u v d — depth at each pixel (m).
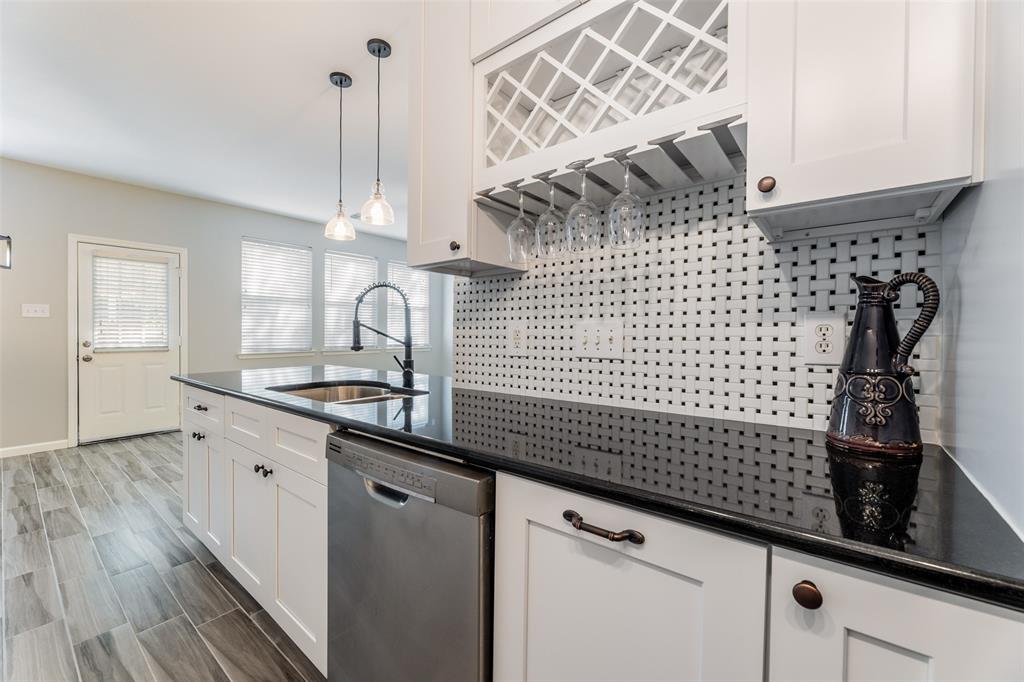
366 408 1.29
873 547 0.48
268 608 1.45
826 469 0.75
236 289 4.77
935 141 0.66
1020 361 0.51
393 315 6.43
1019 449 0.51
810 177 0.76
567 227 1.13
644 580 0.66
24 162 3.53
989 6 0.62
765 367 1.10
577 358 1.44
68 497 2.66
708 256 1.18
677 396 1.24
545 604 0.77
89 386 3.85
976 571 0.43
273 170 3.72
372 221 2.57
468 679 0.85
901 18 0.68
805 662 0.52
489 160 1.32
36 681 1.27
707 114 0.89
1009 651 0.42
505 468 0.81
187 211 4.41
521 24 1.18
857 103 0.72
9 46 2.12
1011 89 0.55
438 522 0.89
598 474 0.72
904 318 0.93
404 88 2.49
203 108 2.71
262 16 1.94
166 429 4.25
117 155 3.41
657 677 0.65
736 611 0.57
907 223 0.93
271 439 1.42
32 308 3.58
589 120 1.33
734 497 0.62
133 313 4.08
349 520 1.10
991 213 0.61
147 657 1.38
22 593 1.69
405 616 0.96
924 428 0.92
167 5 1.87
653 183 1.21
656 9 1.00
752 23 0.82
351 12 1.91
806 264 1.04
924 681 0.46
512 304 1.62
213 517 1.82
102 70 2.32
